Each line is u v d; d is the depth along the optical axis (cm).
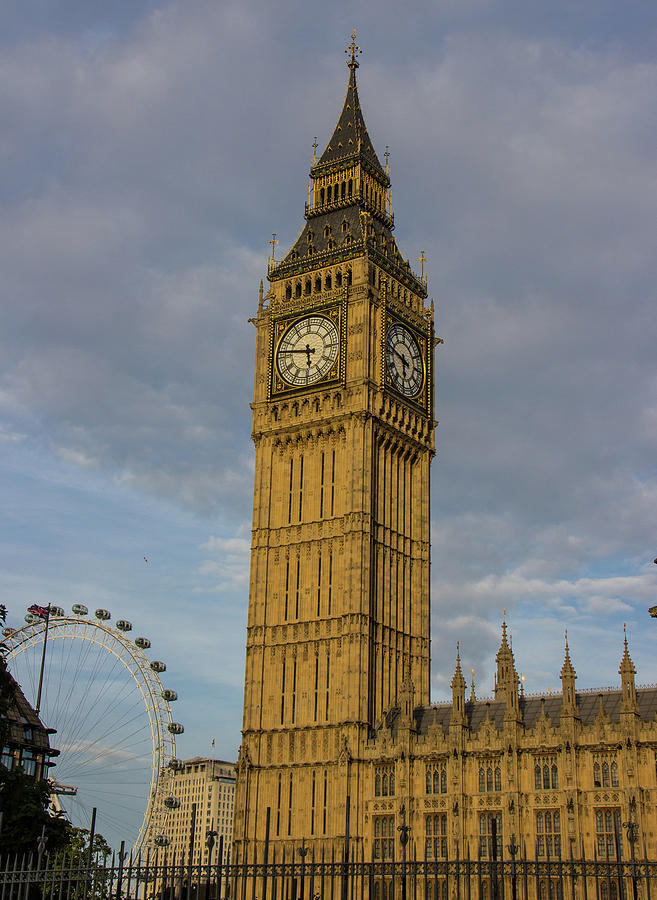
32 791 8288
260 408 12200
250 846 10700
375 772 10319
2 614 7462
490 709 10388
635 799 8906
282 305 12381
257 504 11881
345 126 13388
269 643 11350
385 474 11738
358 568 10962
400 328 12281
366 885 9956
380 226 12888
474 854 9506
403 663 11344
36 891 6812
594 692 9975
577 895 8862
